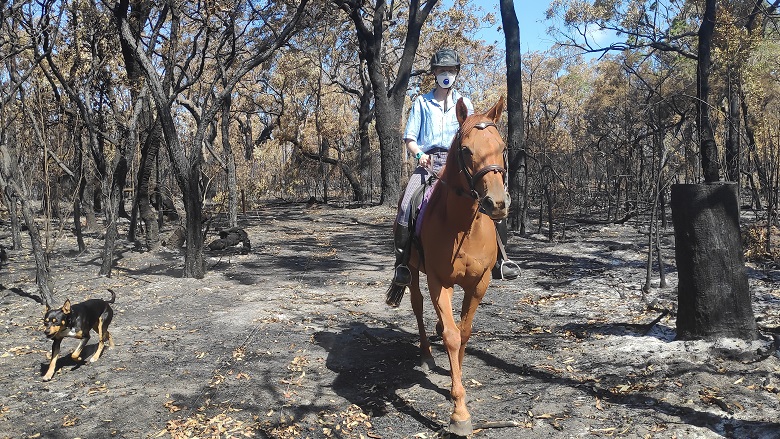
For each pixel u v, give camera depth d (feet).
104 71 54.65
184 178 39.06
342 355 22.56
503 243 18.63
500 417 16.60
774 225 45.32
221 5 41.14
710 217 20.02
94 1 45.60
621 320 25.17
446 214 15.80
